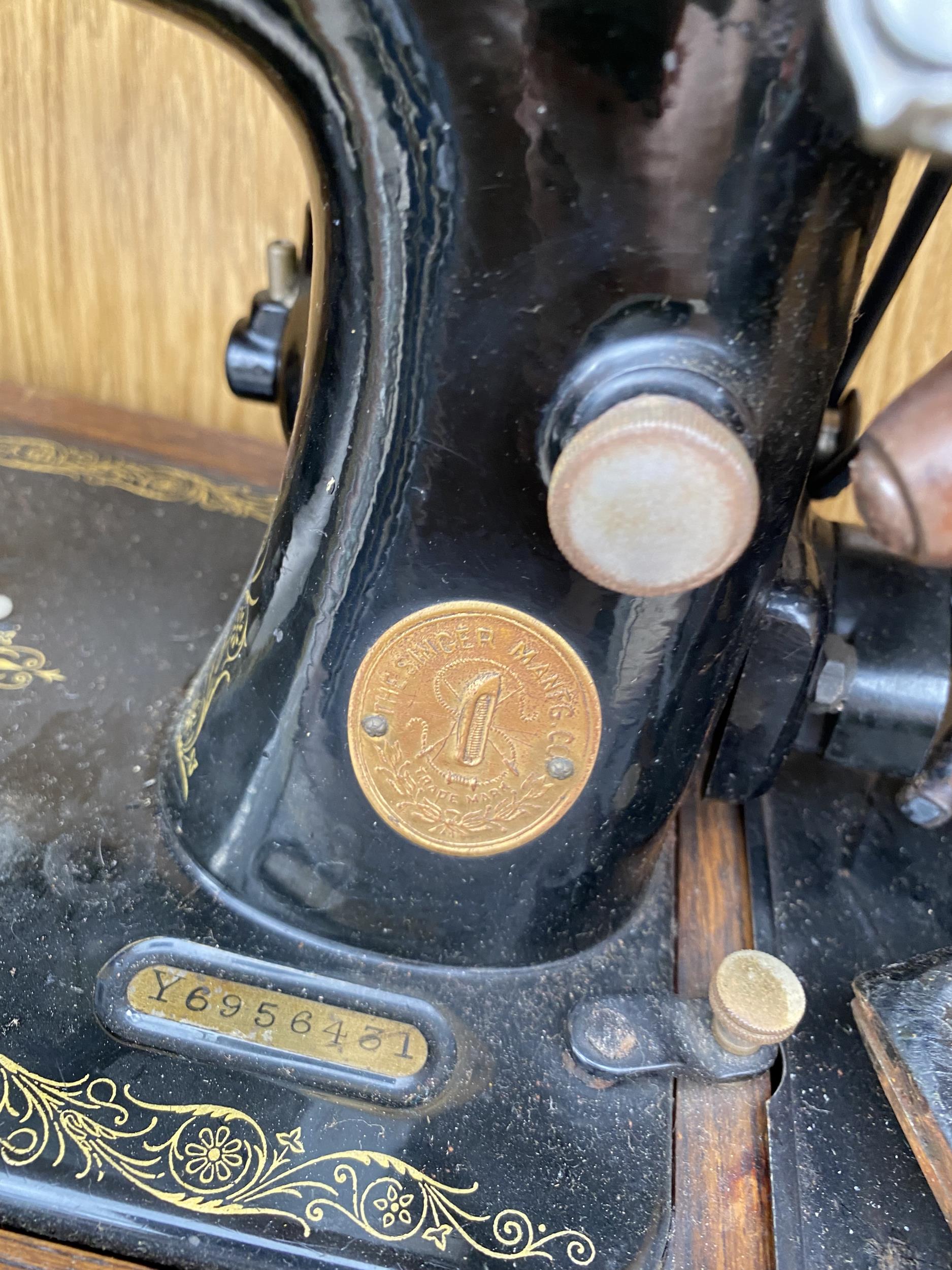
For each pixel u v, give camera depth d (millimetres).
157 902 147
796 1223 126
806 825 179
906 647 156
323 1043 138
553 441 104
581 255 97
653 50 85
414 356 109
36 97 226
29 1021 133
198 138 227
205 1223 121
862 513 91
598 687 127
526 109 91
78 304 256
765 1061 139
